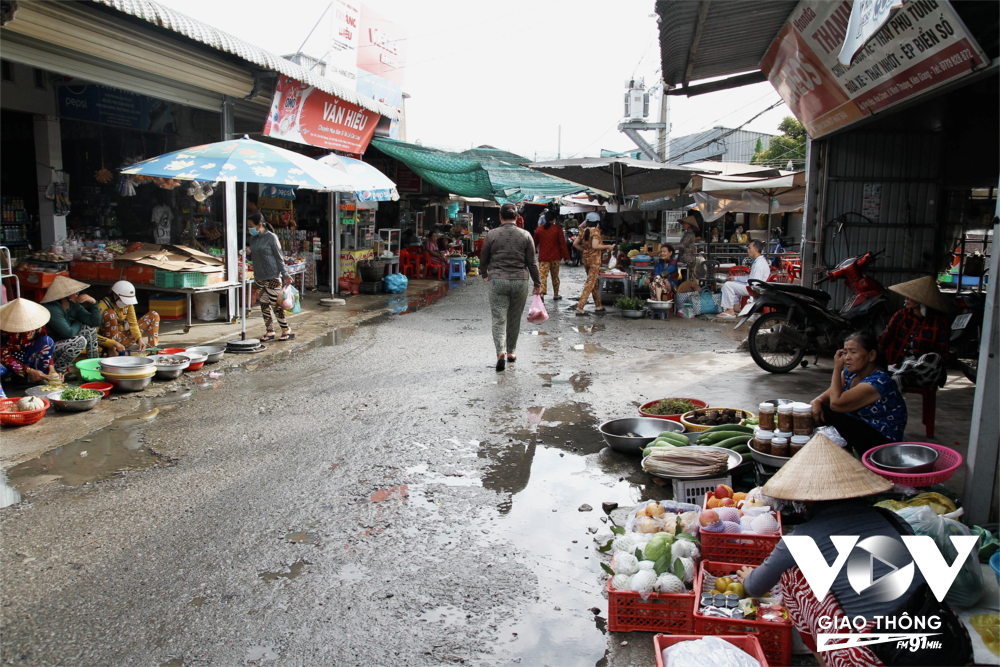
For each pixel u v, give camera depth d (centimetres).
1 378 648
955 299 759
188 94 1002
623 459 530
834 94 735
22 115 1052
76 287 711
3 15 550
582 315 1291
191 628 313
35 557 374
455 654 298
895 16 520
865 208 891
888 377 433
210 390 716
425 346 966
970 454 384
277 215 1438
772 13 695
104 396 682
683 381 773
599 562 377
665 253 1335
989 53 489
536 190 1919
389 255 1681
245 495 457
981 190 1169
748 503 376
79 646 299
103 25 807
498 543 397
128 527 409
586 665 292
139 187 1238
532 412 650
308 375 787
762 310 810
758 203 1628
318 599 338
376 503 448
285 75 1088
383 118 1548
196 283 995
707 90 996
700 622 293
